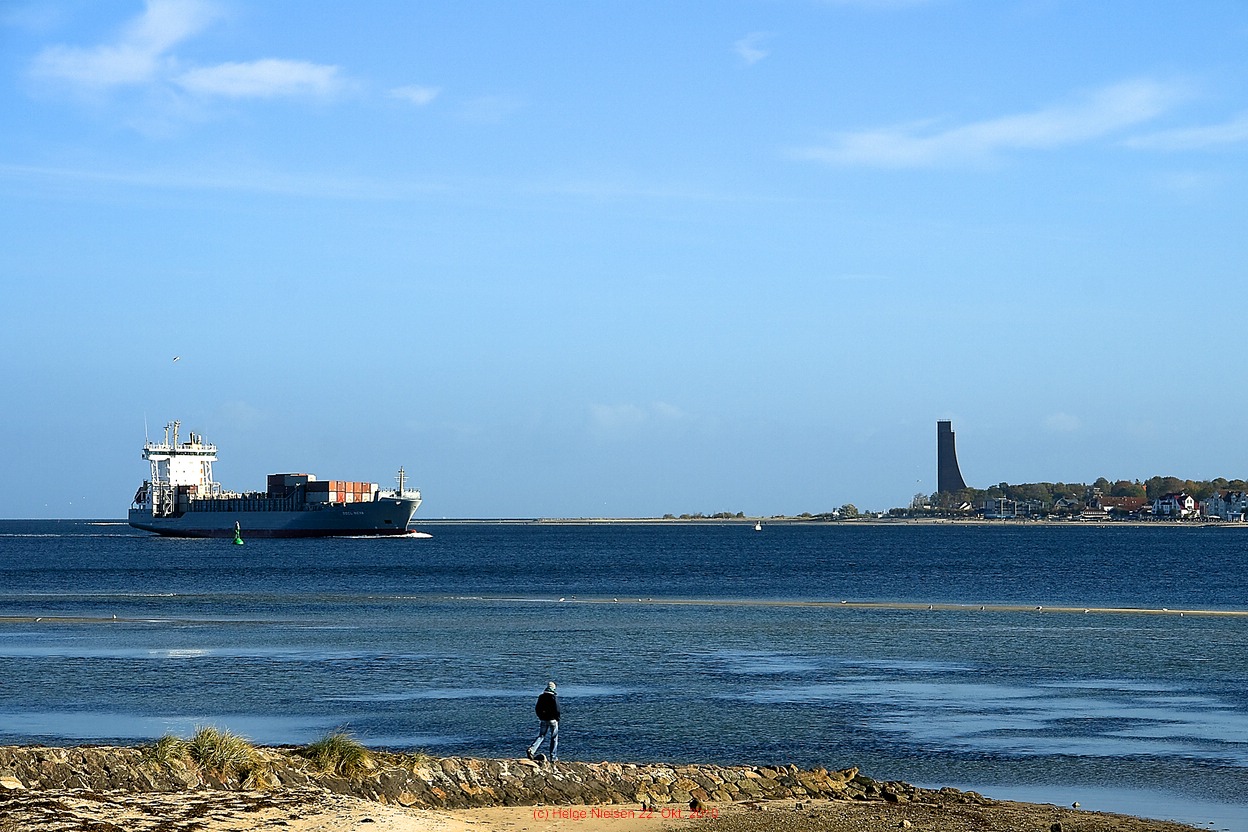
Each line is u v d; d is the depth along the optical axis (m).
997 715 49.16
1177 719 48.19
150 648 74.06
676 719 48.25
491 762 33.94
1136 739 43.94
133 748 31.77
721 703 52.38
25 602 115.62
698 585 147.12
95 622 93.00
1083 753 41.44
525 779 33.16
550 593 130.62
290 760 32.72
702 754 41.50
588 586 145.00
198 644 76.56
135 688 56.53
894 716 48.97
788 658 68.88
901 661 67.31
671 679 60.00
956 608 106.12
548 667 64.56
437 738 44.22
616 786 33.41
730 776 34.91
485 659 68.25
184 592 132.50
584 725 46.91
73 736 43.72
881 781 37.12
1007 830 29.78
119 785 29.66
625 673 62.28
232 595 126.50
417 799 31.45
